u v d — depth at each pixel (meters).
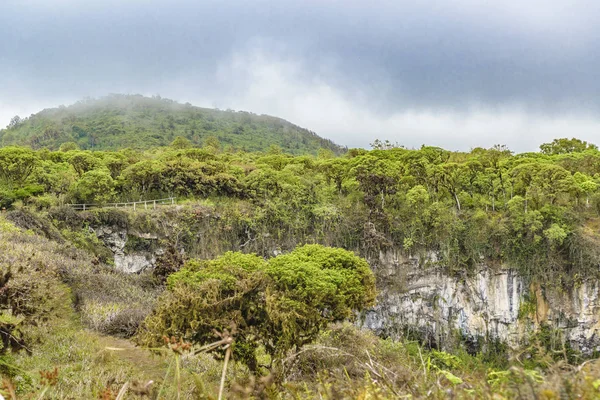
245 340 9.99
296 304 9.99
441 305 40.12
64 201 37.88
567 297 37.62
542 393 2.45
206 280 10.30
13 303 8.59
